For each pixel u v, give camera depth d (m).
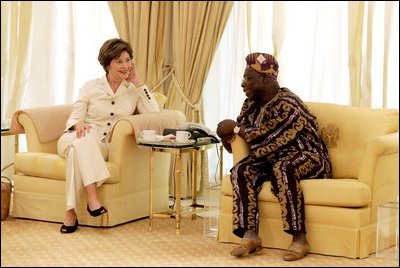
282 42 5.48
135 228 4.71
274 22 5.48
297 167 4.08
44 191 4.87
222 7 5.56
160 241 4.40
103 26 6.29
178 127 5.03
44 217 4.89
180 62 5.70
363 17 5.21
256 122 4.34
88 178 4.54
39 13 6.39
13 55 6.34
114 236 4.51
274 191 4.11
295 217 3.98
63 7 6.38
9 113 6.29
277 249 4.18
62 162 4.74
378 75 5.25
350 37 5.22
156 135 4.68
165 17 5.84
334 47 5.41
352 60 5.21
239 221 4.05
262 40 5.62
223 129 4.36
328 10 5.42
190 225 4.82
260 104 4.34
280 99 4.22
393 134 4.19
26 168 4.91
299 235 4.00
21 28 6.30
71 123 4.82
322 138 4.43
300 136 4.27
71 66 6.33
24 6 6.30
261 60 4.26
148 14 5.82
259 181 4.21
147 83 5.82
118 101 4.95
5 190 4.91
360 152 4.30
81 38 6.39
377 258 4.00
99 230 4.65
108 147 4.87
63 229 4.59
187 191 5.71
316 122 4.36
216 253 4.12
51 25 6.41
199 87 5.66
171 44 5.94
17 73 6.31
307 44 5.54
